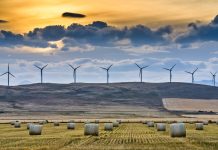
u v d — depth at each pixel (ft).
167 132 269.44
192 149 152.25
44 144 174.50
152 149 153.48
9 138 213.46
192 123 460.96
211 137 214.28
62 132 271.90
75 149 152.97
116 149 153.58
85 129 231.91
